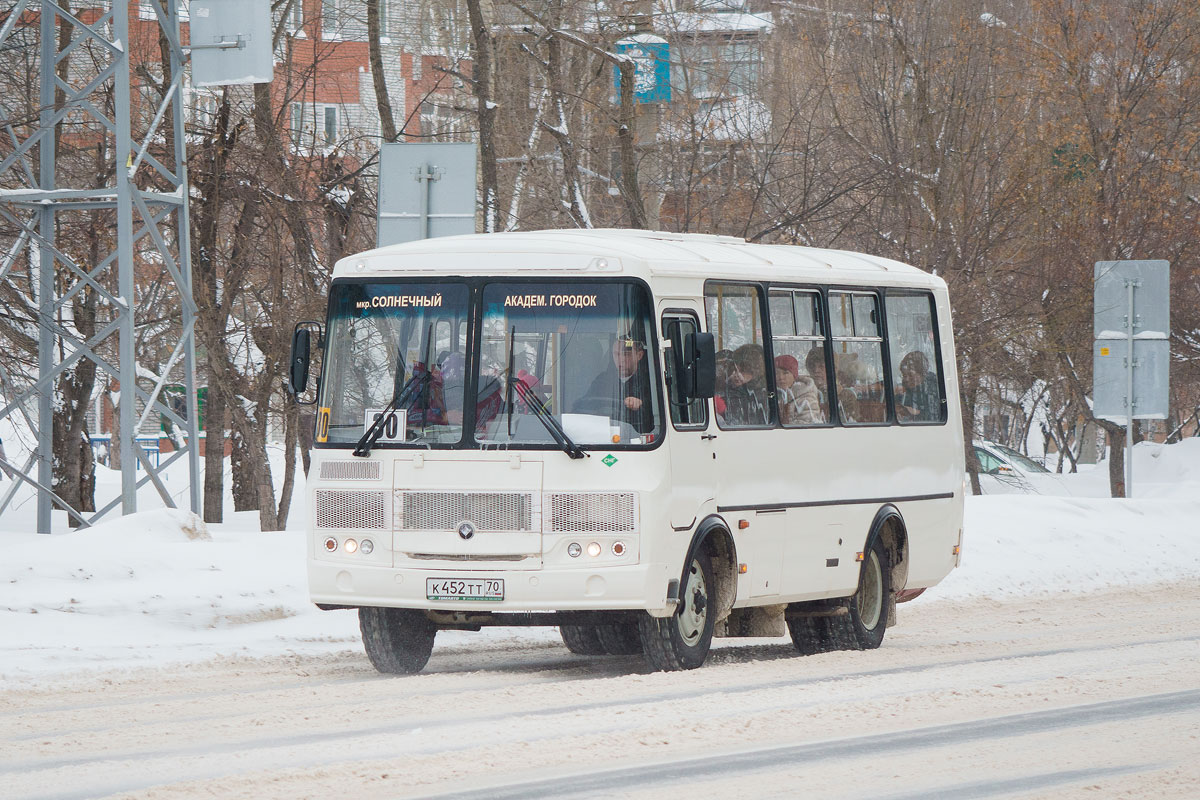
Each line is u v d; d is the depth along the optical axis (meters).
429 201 31.17
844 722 18.97
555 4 58.78
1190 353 76.56
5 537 35.28
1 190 39.03
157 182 50.09
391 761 16.34
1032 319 62.06
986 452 92.69
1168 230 67.31
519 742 17.45
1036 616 35.53
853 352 29.06
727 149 60.69
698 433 24.25
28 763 16.64
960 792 14.89
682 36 64.62
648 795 14.70
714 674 23.73
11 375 43.84
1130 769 16.11
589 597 22.98
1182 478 79.44
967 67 62.19
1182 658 26.11
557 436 23.16
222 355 50.53
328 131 57.97
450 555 23.44
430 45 67.75
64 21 52.72
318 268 51.53
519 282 23.80
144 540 32.06
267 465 52.09
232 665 25.47
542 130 62.91
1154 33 67.62
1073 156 64.69
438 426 23.64
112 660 25.12
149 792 14.79
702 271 24.97
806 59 66.31
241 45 37.56
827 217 59.88
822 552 27.66
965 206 60.47
